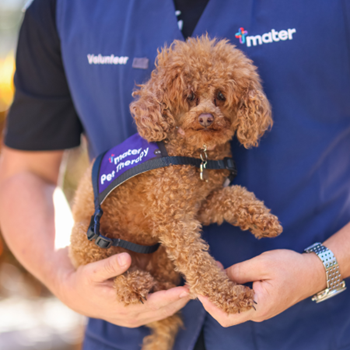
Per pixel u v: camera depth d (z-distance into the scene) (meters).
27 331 4.82
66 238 1.92
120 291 1.44
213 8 1.58
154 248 1.54
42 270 1.82
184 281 1.64
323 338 1.55
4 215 1.99
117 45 1.69
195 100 1.41
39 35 1.87
